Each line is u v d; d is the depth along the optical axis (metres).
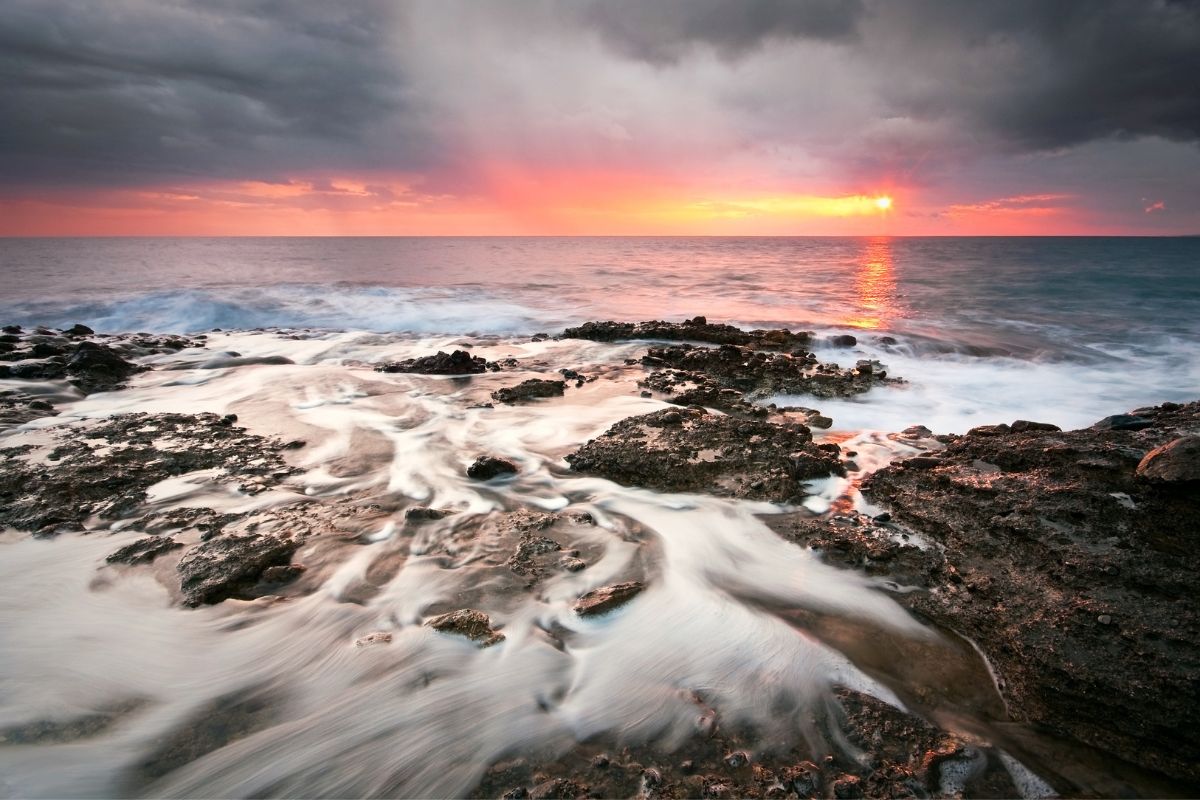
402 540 5.25
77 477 6.37
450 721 3.40
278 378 11.24
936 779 3.08
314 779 3.06
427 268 41.69
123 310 21.47
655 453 6.93
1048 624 3.97
